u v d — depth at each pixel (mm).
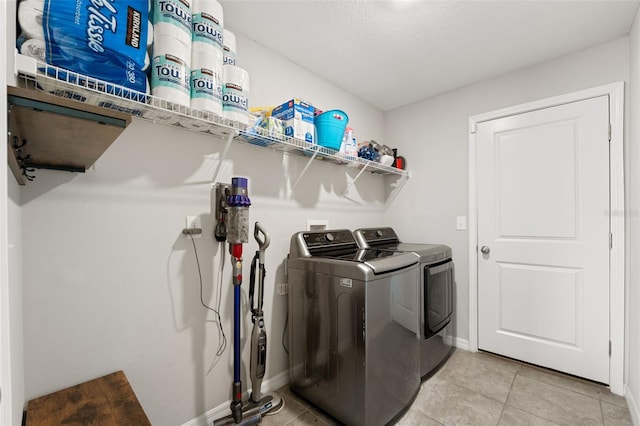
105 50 892
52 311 1094
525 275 2162
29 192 1050
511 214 2232
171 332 1417
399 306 1607
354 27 1723
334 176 2383
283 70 2018
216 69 1176
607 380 1826
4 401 460
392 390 1536
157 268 1374
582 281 1935
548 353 2055
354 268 1444
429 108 2695
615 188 1818
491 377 1975
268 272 1861
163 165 1402
